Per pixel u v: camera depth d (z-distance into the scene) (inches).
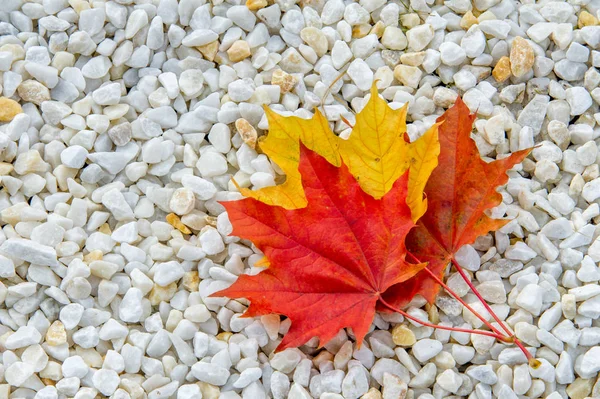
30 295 34.4
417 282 34.2
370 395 33.8
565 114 36.2
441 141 34.3
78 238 35.0
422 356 34.1
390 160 33.7
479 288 34.9
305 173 32.8
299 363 34.3
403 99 36.2
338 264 33.5
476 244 35.4
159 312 34.8
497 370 34.2
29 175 35.3
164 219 35.7
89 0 36.6
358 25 36.9
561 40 36.4
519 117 36.3
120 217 35.3
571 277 34.9
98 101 35.8
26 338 33.9
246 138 35.7
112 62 36.4
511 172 36.0
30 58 35.9
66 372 33.8
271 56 36.6
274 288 33.2
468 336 34.6
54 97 36.0
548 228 35.3
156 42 36.3
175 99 36.2
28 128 35.7
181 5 36.4
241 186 35.7
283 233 33.2
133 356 34.1
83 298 34.5
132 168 35.6
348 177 32.8
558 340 34.3
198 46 36.5
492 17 36.8
